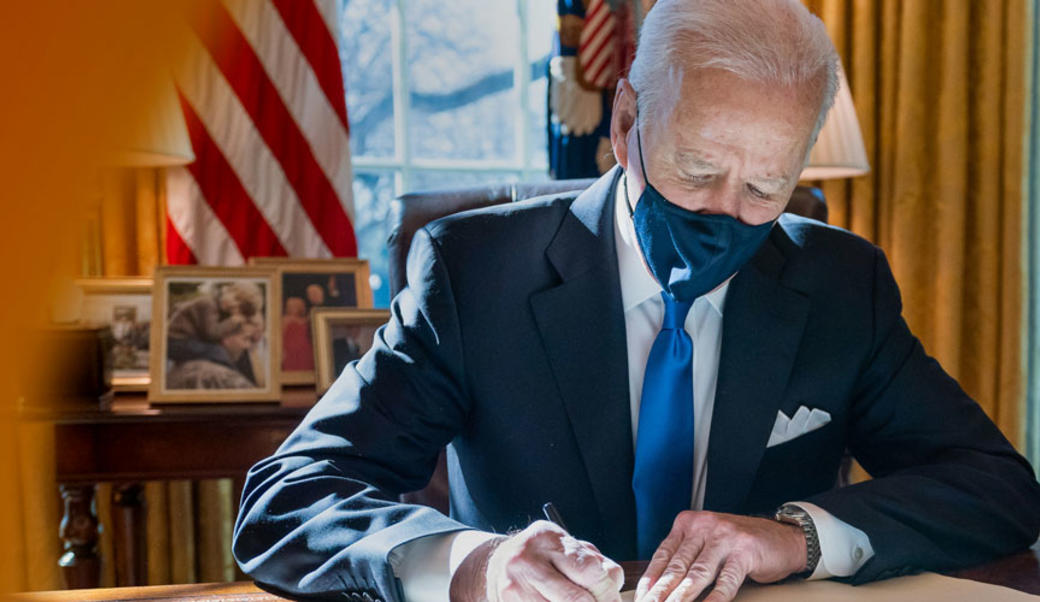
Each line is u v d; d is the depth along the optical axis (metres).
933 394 1.38
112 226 2.96
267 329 2.46
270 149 3.08
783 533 1.04
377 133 3.54
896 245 3.39
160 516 3.07
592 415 1.29
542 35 3.66
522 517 1.31
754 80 1.11
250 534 1.06
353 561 0.96
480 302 1.33
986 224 3.40
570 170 3.17
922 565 1.06
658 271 1.23
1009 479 1.23
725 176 1.14
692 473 1.27
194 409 2.29
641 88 1.20
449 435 1.32
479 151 3.65
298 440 1.22
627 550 1.29
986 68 3.37
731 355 1.32
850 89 3.39
